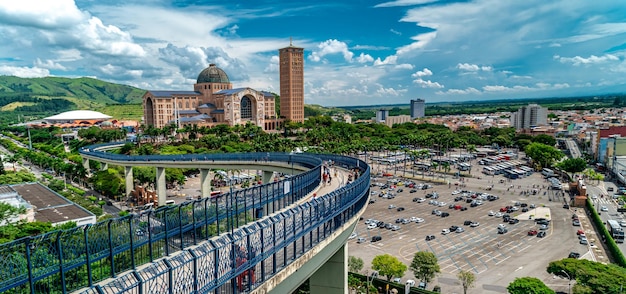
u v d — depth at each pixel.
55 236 24.75
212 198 38.00
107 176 153.38
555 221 123.81
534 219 124.69
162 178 137.75
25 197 114.50
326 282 57.16
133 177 159.62
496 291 78.12
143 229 30.30
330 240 44.81
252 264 29.92
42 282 24.83
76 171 167.12
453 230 114.19
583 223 121.75
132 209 133.12
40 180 171.75
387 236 110.06
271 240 32.88
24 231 75.44
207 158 128.00
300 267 38.50
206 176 130.75
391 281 82.81
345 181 77.25
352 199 51.94
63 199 112.00
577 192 159.88
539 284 69.31
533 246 101.88
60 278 25.22
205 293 25.61
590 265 75.00
